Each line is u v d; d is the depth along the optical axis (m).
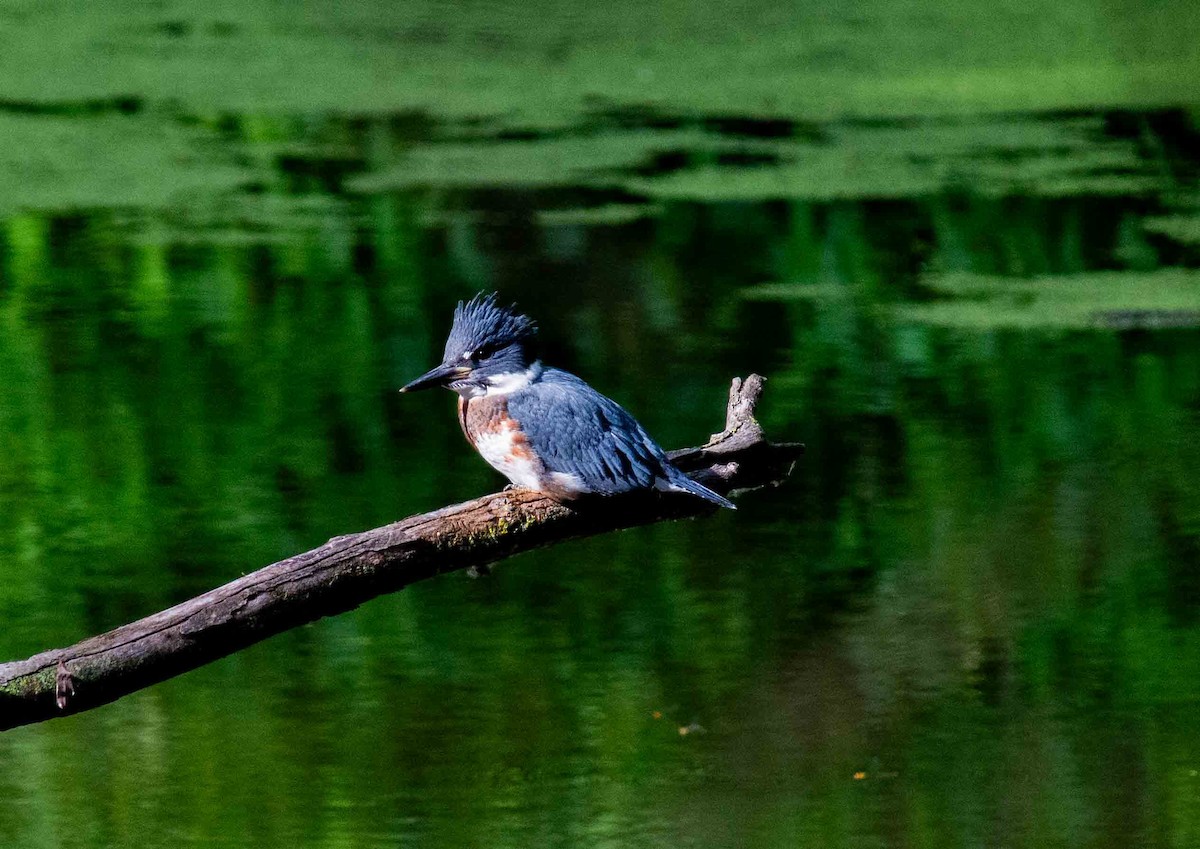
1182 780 8.66
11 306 14.88
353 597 5.86
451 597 10.80
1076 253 15.86
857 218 17.06
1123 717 9.27
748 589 10.80
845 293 15.15
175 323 14.65
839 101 19.48
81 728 9.30
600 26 22.86
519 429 6.48
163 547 10.98
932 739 9.16
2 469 11.95
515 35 22.34
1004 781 8.67
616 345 14.05
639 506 6.69
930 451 12.48
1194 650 9.96
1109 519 11.43
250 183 17.22
